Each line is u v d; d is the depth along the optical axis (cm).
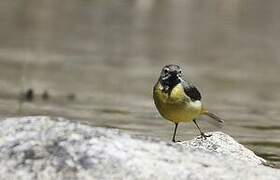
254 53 3588
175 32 4112
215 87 2678
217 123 1817
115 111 1983
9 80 2497
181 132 1578
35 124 924
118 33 3981
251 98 2462
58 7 4653
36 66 2891
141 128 1636
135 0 4853
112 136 902
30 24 4078
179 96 1109
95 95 2317
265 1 4894
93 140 888
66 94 2289
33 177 853
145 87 2581
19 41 3538
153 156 886
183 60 3309
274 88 2709
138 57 3325
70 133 900
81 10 4594
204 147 1136
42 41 3572
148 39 3856
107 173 854
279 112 2155
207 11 4700
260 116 2047
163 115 1137
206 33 4119
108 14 4494
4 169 862
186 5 4853
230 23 4384
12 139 899
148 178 852
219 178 871
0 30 3825
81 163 864
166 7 4788
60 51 3322
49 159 870
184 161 891
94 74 2795
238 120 1938
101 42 3672
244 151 1136
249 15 4584
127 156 876
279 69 3186
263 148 1477
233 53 3575
